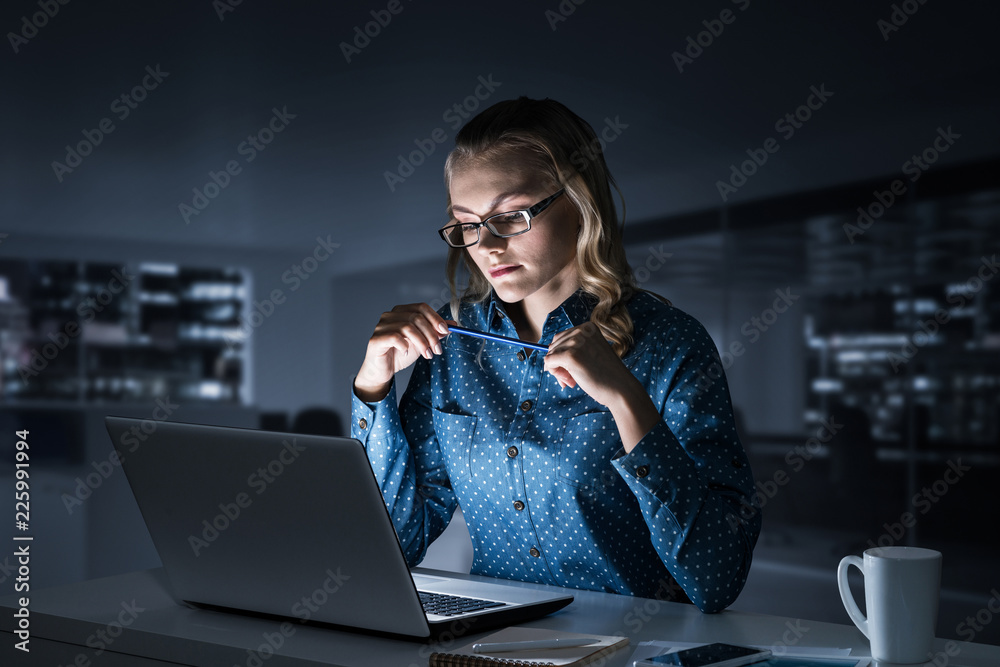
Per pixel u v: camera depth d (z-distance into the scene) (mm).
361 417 1277
